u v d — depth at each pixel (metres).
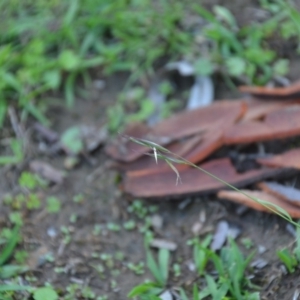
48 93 6.16
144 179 5.16
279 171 4.83
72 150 5.73
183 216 5.16
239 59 5.99
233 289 4.43
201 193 5.00
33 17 6.61
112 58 6.23
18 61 6.25
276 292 4.43
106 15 6.46
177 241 5.02
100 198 5.40
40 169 5.63
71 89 6.13
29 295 4.61
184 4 6.50
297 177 4.88
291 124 4.91
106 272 4.86
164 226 5.14
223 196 4.91
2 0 6.76
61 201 5.41
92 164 5.67
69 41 6.39
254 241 4.86
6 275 4.76
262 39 6.12
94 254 4.99
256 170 4.93
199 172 5.04
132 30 6.35
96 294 4.70
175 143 5.26
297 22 5.71
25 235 5.13
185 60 6.11
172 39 6.23
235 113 5.20
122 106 6.02
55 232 5.18
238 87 5.89
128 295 4.55
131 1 6.58
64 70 6.25
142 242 5.07
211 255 4.62
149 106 5.92
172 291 4.62
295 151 4.87
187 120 5.35
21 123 5.91
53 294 4.56
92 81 6.23
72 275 4.84
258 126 5.00
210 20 6.12
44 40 6.36
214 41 6.15
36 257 4.96
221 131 5.09
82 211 5.33
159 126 5.41
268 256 4.71
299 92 5.15
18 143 5.80
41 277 4.82
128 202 5.31
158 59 6.22
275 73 5.88
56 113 6.05
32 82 6.07
